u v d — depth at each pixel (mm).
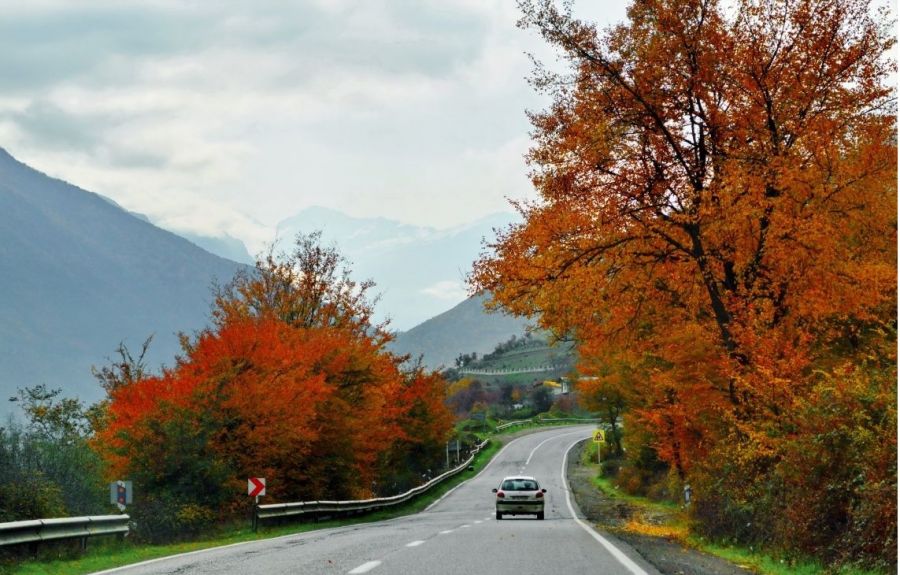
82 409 39562
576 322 29250
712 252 27844
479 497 76188
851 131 26984
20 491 26562
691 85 27031
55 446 33844
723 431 29062
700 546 23594
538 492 43781
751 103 27172
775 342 24656
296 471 44500
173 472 35406
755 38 27156
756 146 27297
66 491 30641
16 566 19312
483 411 192875
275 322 46531
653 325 31656
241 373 39938
